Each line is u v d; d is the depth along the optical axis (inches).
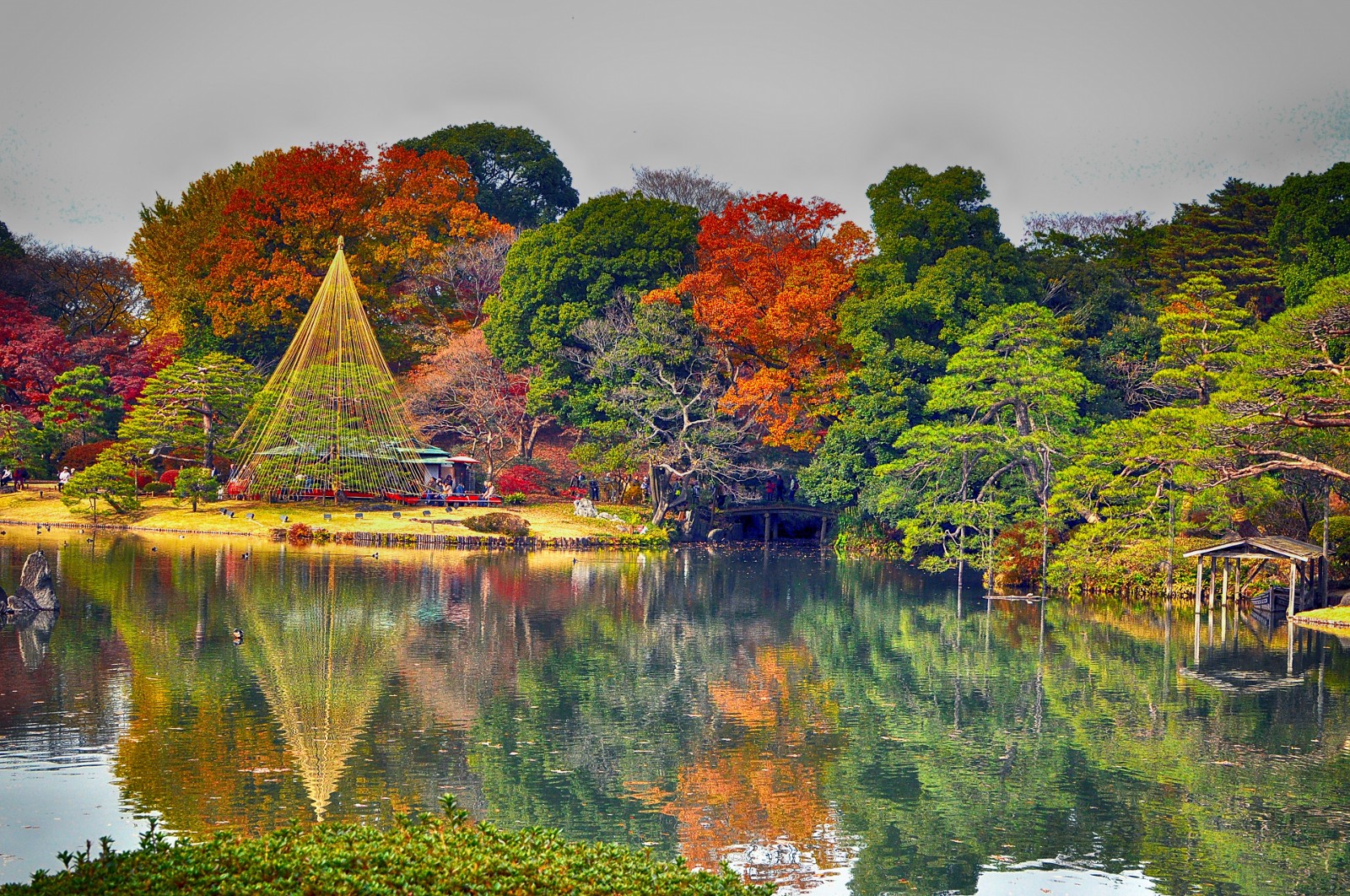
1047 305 3966.5
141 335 5792.3
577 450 3841.0
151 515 3725.4
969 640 2175.2
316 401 4010.8
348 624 2128.4
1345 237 3631.9
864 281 3858.3
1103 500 2866.6
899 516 3344.0
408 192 5182.1
